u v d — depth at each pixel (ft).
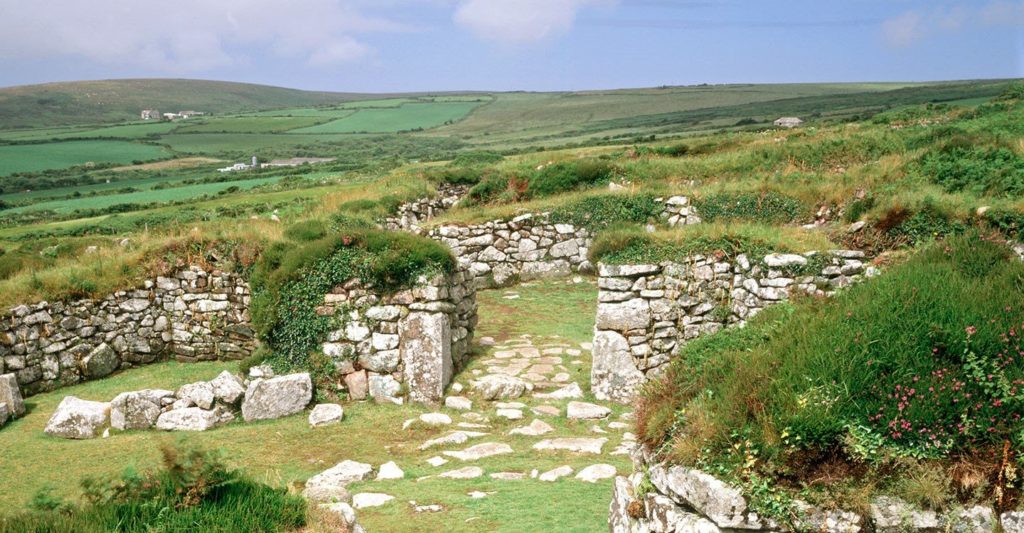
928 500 15.29
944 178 61.72
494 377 39.96
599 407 36.22
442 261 40.22
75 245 64.75
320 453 31.99
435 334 39.01
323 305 40.19
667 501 17.57
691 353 21.90
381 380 39.32
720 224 42.93
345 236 40.98
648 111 632.38
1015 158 61.93
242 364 40.93
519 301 61.77
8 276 55.83
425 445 32.07
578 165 84.43
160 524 16.26
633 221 68.13
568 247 68.85
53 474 30.32
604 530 21.72
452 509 23.99
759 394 17.40
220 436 34.45
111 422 35.96
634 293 39.63
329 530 17.92
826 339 18.20
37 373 44.32
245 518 17.04
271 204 103.71
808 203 63.93
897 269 21.70
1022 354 16.49
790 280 38.75
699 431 17.52
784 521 15.66
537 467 28.53
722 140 110.83
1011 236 41.81
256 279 43.27
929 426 15.97
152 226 90.12
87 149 404.36
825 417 16.17
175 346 50.14
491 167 101.14
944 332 17.10
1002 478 15.23
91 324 47.14
